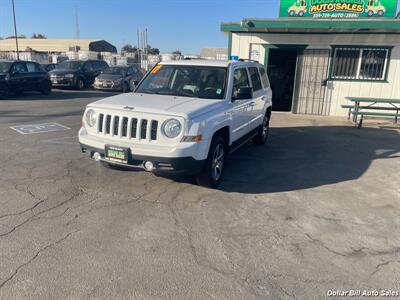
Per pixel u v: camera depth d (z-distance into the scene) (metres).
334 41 12.38
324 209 4.75
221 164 5.51
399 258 3.61
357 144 8.69
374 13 12.02
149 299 2.88
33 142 7.75
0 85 14.91
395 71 12.30
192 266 3.35
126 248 3.62
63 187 5.16
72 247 3.60
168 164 4.53
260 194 5.20
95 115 4.98
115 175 5.71
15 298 2.84
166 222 4.20
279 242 3.85
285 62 14.51
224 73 5.87
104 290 2.97
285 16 12.69
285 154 7.57
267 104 8.09
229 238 3.89
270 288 3.08
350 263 3.49
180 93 5.75
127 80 20.45
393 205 4.96
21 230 3.89
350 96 12.74
